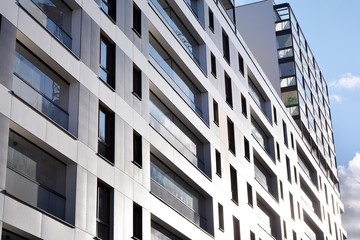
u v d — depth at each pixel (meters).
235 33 55.34
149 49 39.94
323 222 77.31
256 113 56.56
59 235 26.55
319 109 89.44
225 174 46.03
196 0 49.41
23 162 26.47
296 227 62.62
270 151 60.06
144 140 35.19
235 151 49.03
